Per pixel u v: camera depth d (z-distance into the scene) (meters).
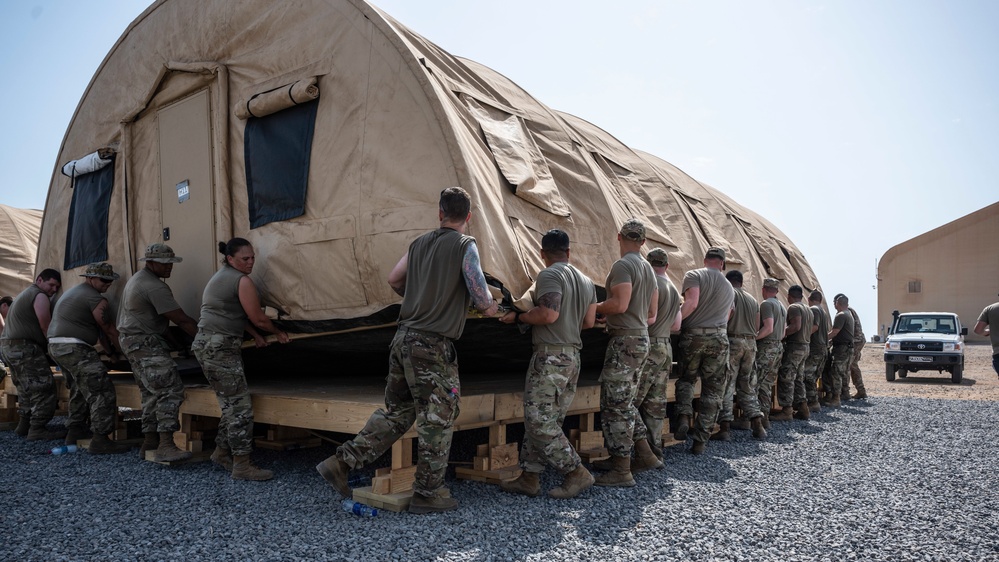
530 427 4.28
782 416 8.87
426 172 4.50
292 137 5.28
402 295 4.20
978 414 9.73
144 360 5.23
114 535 3.56
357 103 4.91
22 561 3.18
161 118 6.64
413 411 4.04
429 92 4.59
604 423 4.84
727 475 5.28
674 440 6.47
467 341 5.45
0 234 12.80
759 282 9.43
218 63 5.93
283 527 3.69
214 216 5.90
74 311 5.89
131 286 5.27
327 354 6.04
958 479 5.21
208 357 4.70
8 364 6.80
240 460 4.79
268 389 5.48
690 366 6.28
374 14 4.93
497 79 6.28
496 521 3.82
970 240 38.56
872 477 5.25
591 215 5.86
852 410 10.24
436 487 3.95
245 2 5.78
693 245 7.82
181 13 6.42
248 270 4.99
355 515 3.91
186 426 5.60
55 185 8.18
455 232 3.90
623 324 4.83
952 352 16.16
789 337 8.84
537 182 5.33
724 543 3.57
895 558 3.38
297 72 5.35
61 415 8.60
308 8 5.35
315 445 6.05
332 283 4.91
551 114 6.58
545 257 4.50
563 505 4.21
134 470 5.18
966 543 3.63
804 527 3.88
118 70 7.16
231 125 5.83
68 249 7.73
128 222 6.84
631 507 4.21
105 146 7.20
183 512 3.99
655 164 8.95
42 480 4.85
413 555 3.26
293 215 5.17
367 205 4.74
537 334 4.33
